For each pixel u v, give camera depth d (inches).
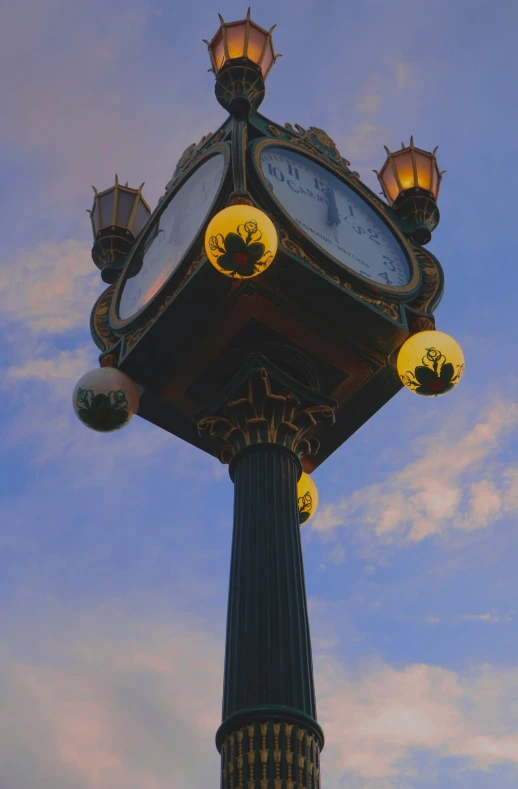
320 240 515.5
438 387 515.8
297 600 434.6
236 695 404.2
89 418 523.5
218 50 565.6
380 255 544.4
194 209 531.5
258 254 459.8
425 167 605.3
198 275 480.1
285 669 408.8
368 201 571.2
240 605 431.8
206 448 559.8
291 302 493.4
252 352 504.4
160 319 499.5
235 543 457.7
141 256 573.6
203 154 547.8
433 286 545.6
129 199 616.1
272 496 466.6
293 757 384.5
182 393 535.2
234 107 543.8
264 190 498.9
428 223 586.6
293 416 497.4
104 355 533.3
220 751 398.3
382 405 545.6
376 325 506.0
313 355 516.1
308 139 571.8
